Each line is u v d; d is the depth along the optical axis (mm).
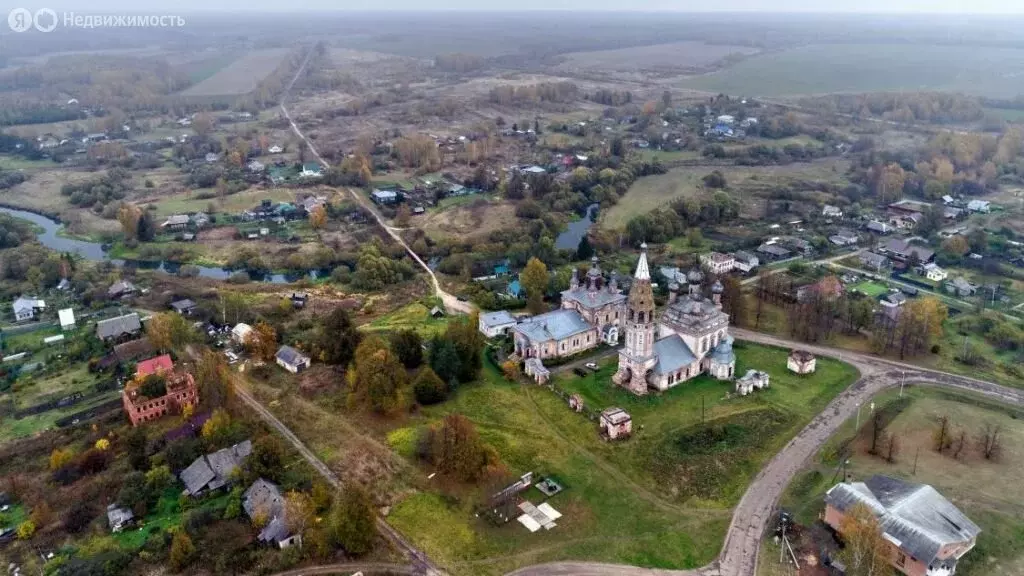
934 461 137500
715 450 144125
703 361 176125
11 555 116188
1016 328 196625
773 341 195500
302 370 177500
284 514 118188
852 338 197500
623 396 165000
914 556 107688
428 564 114750
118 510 123625
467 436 134750
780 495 130625
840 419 155125
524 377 175000
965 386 170125
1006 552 113750
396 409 155250
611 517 125938
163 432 148250
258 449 132875
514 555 117062
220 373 155125
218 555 114625
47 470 138500
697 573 113125
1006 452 140125
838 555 112688
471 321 176250
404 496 130375
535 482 135125
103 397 166875
